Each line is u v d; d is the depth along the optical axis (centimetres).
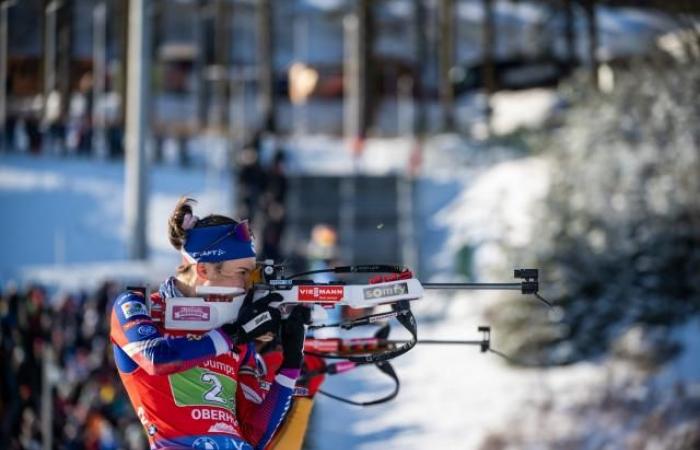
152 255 3284
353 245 3659
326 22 5791
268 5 5172
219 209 3625
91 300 1752
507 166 3925
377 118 5566
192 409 581
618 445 1806
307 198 3903
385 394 2238
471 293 2772
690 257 2423
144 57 2538
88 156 4241
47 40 2981
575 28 5212
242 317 592
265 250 3059
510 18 5631
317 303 608
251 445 599
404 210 3816
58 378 1459
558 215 2489
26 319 1530
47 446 1366
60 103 4144
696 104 2580
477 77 5700
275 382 607
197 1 5512
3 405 1452
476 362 2370
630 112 2634
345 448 1941
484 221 3469
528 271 623
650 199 2484
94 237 3400
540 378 2198
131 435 1505
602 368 2161
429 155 4438
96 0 4731
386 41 5791
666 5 2664
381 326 714
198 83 5384
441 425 2025
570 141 2695
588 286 2395
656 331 2273
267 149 4569
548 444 1845
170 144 4947
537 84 5231
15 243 3319
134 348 576
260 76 5231
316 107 5728
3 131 4078
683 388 1923
